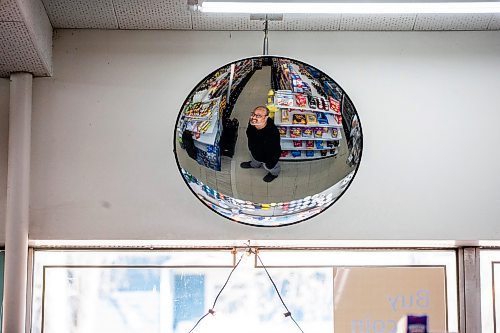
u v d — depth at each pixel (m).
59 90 3.72
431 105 3.76
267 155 3.62
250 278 3.85
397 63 3.79
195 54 3.78
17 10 3.02
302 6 3.19
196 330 3.81
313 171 3.61
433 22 3.70
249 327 3.82
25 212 3.59
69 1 3.47
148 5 3.52
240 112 3.64
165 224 3.64
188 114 3.62
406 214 3.68
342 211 3.67
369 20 3.69
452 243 3.78
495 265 3.88
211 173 3.62
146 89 3.74
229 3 3.17
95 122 3.71
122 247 3.83
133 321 3.80
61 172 3.67
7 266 3.55
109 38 3.77
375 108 3.76
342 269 3.87
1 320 3.62
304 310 3.84
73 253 3.82
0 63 3.53
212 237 3.64
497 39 3.81
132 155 3.69
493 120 3.75
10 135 3.62
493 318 3.86
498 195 3.70
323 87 3.64
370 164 3.71
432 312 3.87
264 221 3.60
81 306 3.79
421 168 3.71
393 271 3.88
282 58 3.66
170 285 3.83
